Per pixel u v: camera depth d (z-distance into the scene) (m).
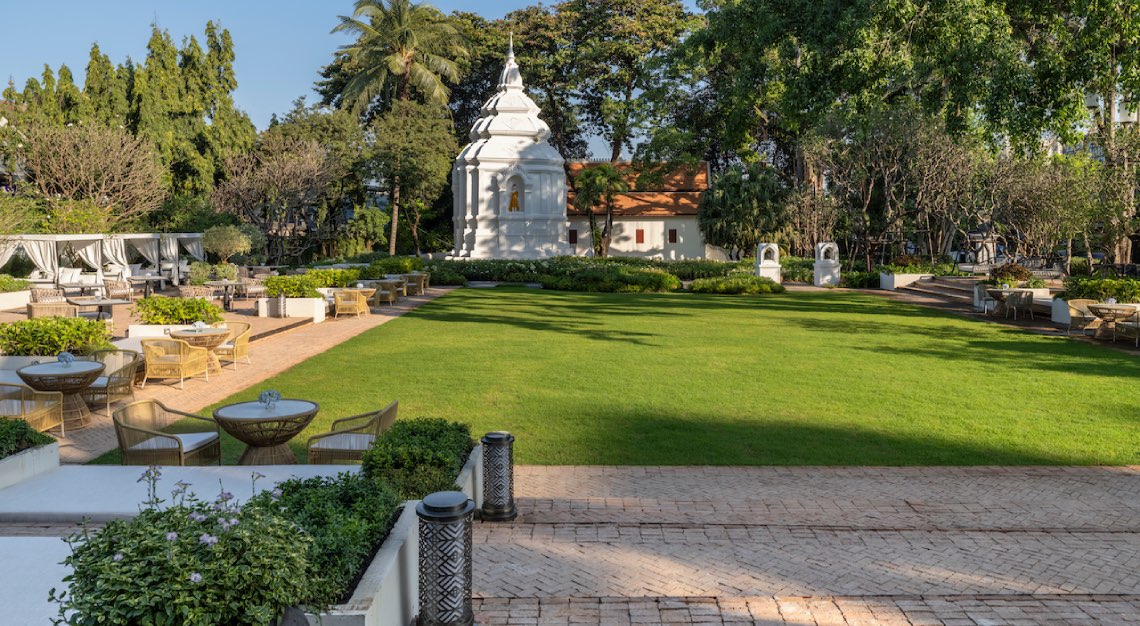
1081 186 32.25
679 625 5.49
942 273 40.31
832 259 43.81
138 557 3.96
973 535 7.37
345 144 53.69
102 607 3.74
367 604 4.49
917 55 27.28
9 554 5.99
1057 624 5.55
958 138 26.08
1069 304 22.38
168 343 14.27
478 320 25.94
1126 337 21.80
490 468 7.79
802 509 8.25
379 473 7.34
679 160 59.06
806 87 26.78
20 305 28.83
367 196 60.41
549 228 53.44
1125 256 30.52
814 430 11.79
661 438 11.29
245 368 16.61
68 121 42.84
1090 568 6.58
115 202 40.03
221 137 49.47
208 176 48.50
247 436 8.63
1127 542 7.20
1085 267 36.44
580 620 5.57
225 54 50.38
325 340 20.95
